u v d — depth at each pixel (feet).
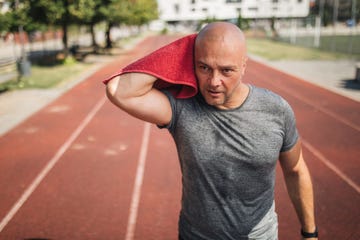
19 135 21.84
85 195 13.82
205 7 257.14
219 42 3.26
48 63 60.08
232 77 3.40
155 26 271.28
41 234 11.25
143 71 3.54
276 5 237.86
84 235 11.14
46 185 14.79
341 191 14.17
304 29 167.73
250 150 3.79
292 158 4.29
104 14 61.05
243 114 3.75
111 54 79.20
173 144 20.01
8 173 16.07
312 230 4.77
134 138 21.15
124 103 3.65
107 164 17.06
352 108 28.40
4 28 37.60
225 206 4.10
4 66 55.72
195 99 3.87
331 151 18.93
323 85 38.24
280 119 3.86
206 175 3.98
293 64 57.11
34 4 49.85
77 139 20.98
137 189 14.28
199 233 4.33
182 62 3.56
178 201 13.26
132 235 11.12
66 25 57.06
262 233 4.32
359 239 10.97
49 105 30.14
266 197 4.25
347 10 126.93
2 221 12.06
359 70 40.01
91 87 38.81
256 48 89.04
